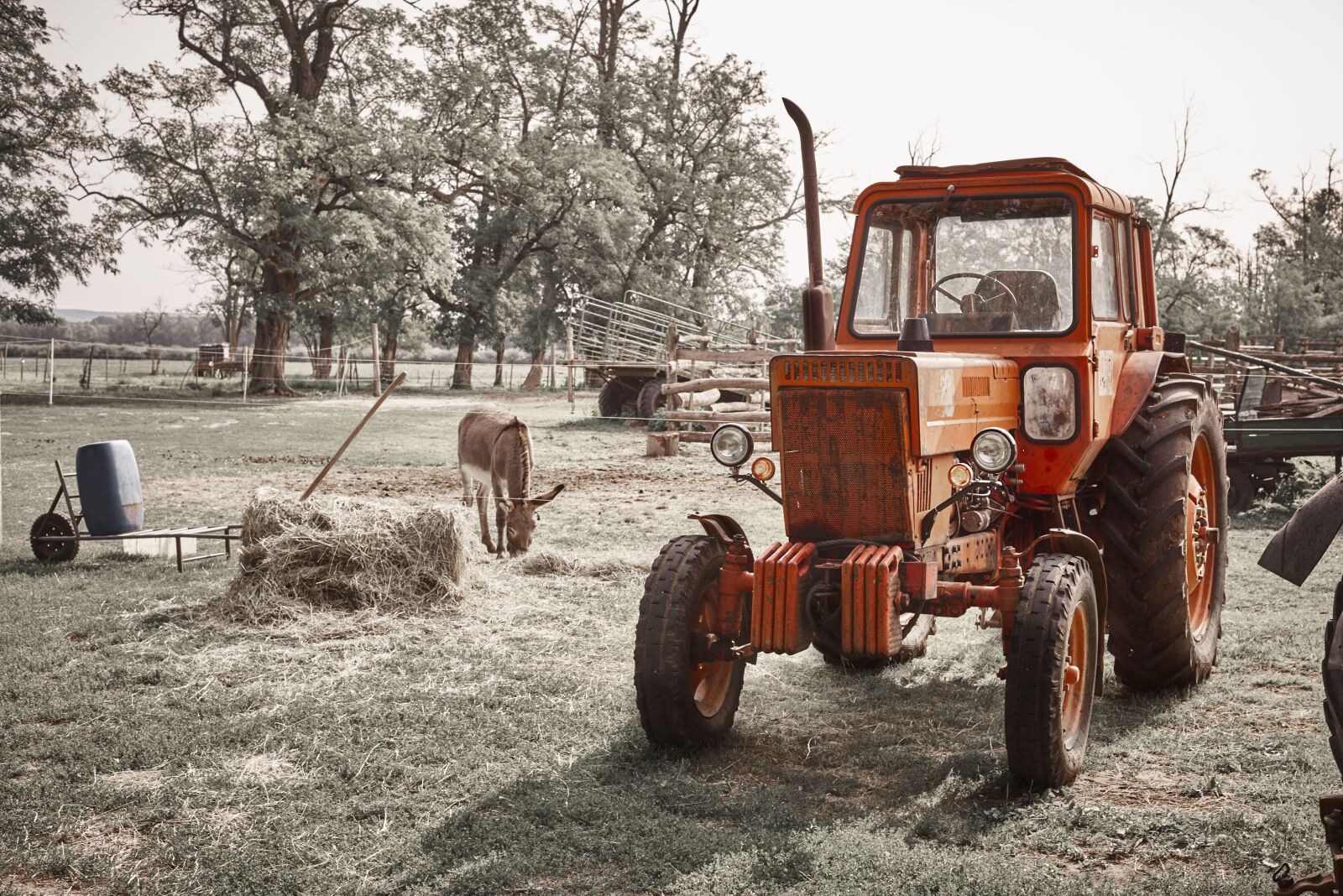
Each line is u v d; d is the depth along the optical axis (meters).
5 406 27.56
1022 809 3.95
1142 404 5.24
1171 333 6.21
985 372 4.65
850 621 4.05
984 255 5.13
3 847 3.69
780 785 4.28
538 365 49.88
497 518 9.12
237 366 51.75
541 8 46.62
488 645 6.30
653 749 4.57
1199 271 54.47
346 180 37.41
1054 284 4.94
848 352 4.31
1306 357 15.49
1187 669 5.33
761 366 24.09
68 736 4.74
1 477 13.35
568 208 45.03
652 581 4.51
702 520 4.55
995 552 4.91
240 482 13.90
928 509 4.29
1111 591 5.23
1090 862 3.58
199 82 37.56
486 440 9.75
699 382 18.73
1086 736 4.44
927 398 4.11
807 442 4.27
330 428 23.23
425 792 4.16
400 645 6.29
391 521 7.15
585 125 47.25
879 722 5.07
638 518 11.48
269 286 38.72
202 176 36.94
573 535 10.30
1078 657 4.42
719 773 4.42
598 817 3.92
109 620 6.68
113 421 23.67
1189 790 4.13
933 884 3.37
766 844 3.67
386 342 54.03
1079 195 4.93
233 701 5.23
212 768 4.40
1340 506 2.41
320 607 6.85
